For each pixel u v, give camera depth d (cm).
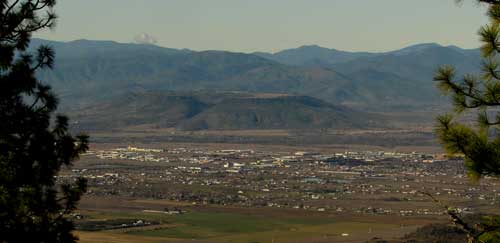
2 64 3628
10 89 3616
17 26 3781
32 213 3544
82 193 3691
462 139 2881
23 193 3547
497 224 2862
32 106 3716
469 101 2947
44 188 3606
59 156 3638
